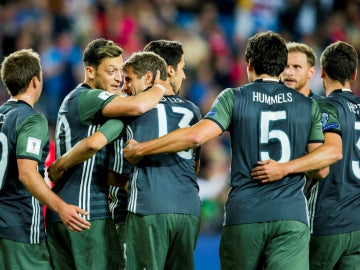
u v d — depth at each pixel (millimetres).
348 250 18766
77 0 51031
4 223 17828
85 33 49594
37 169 17703
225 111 17328
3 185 17828
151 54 18625
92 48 19031
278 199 17000
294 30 56875
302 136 17438
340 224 18562
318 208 18781
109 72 18922
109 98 18047
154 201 17562
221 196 39906
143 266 17625
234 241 17172
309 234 17297
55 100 46219
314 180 18922
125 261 17922
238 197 17188
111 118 18094
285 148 17250
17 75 18219
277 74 17859
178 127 18219
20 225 17875
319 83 50656
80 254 18359
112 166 18938
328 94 19562
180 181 17969
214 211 38656
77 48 48469
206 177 41125
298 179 17375
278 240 16969
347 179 18734
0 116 18094
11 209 17891
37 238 18109
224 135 44250
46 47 48188
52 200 17234
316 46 55906
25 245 17891
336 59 19344
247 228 16984
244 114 17344
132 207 17719
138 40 50312
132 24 50500
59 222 18469
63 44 48219
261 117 17328
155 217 17516
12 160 17797
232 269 17312
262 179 17000
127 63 18594
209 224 38000
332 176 18656
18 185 17891
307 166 17141
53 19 49750
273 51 17734
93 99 18203
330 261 18797
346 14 58438
